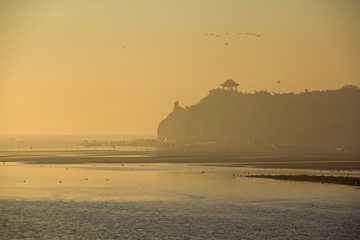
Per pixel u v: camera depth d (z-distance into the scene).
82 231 160.75
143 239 151.12
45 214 187.62
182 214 186.75
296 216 181.50
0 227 166.75
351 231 159.25
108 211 193.50
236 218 179.12
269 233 157.50
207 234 156.62
